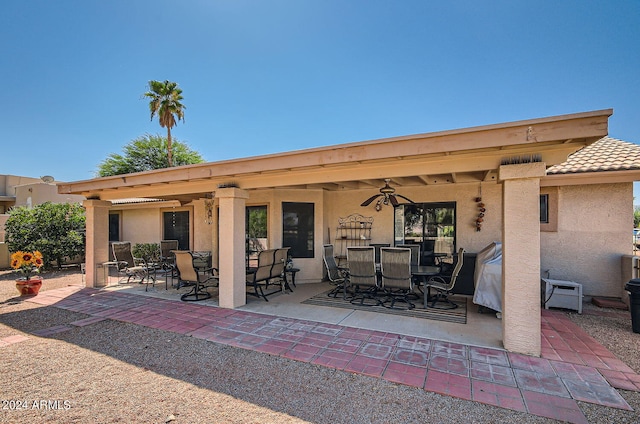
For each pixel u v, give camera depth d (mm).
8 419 3062
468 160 4754
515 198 4375
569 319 5906
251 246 9945
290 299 7621
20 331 5523
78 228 13578
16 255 8148
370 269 6934
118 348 4754
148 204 13016
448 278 7664
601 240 7176
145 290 8797
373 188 9617
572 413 3051
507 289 4441
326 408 3213
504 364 4059
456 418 3014
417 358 4273
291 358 4332
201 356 4449
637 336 5027
